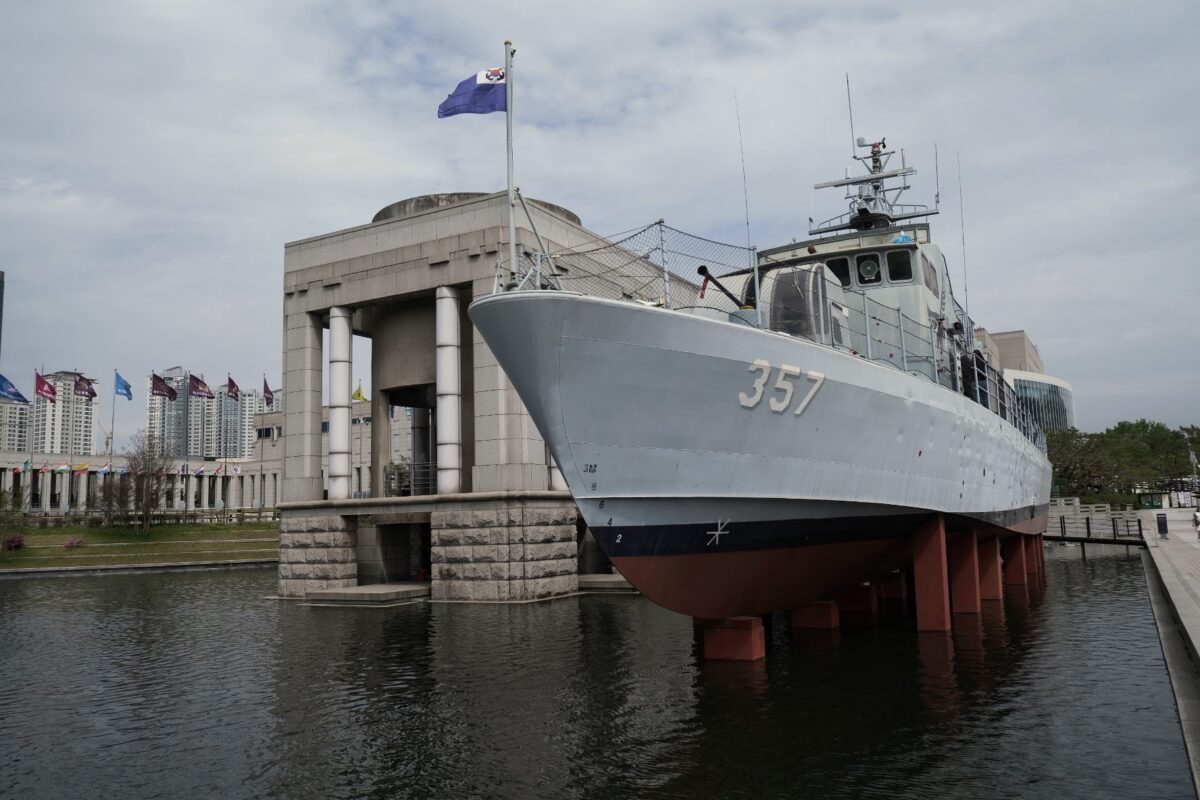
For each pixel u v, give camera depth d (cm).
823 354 1266
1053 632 1623
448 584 2688
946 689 1156
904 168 2200
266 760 951
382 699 1231
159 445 8719
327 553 2903
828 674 1262
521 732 1013
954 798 755
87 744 1048
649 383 1102
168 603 2872
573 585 2847
